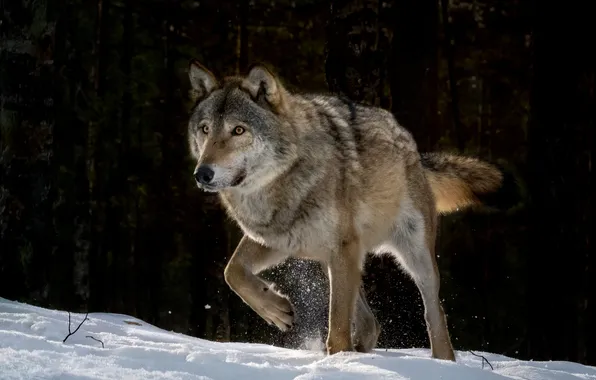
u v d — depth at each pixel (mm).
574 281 16234
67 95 14711
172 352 5945
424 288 8758
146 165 21234
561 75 16141
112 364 5328
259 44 21922
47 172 12867
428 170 9578
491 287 20609
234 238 20953
